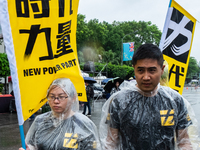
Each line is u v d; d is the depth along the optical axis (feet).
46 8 5.92
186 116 5.51
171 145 5.29
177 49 9.61
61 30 6.15
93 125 5.88
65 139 5.40
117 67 80.07
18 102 5.58
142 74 5.15
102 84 55.31
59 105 5.49
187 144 5.50
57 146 5.37
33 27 5.79
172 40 9.57
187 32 9.75
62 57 6.22
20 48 5.65
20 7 5.63
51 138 5.47
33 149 5.71
